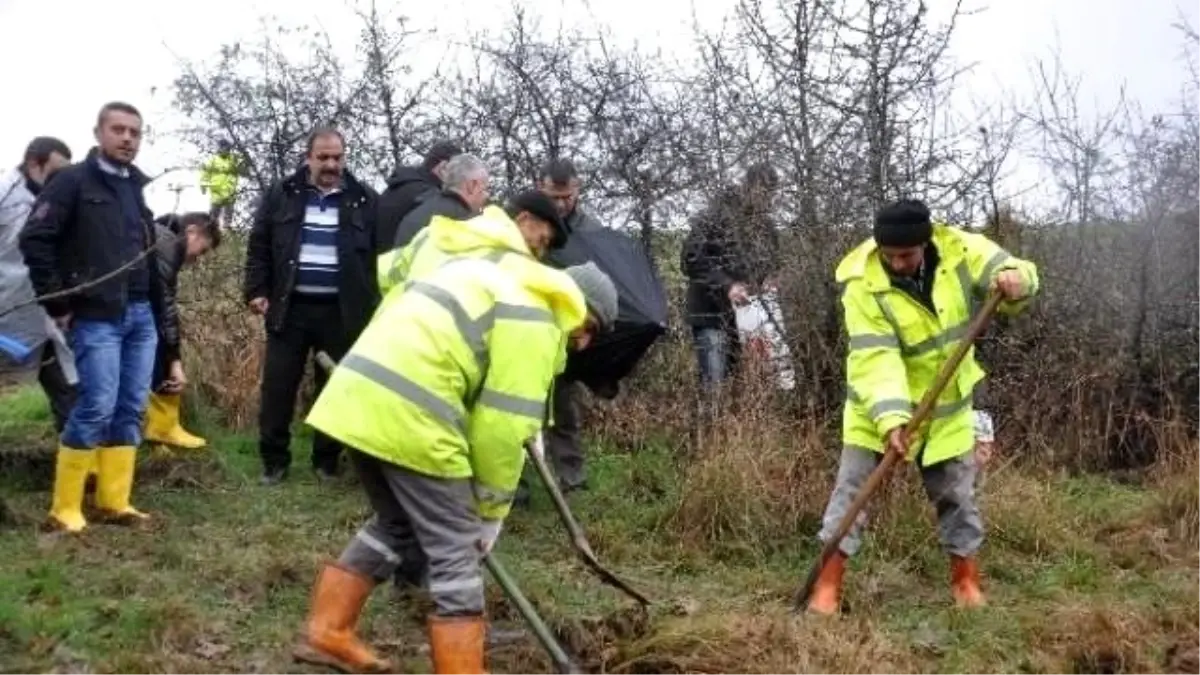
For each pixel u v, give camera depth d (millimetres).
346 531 6941
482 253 4727
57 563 6008
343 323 7754
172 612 5395
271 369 7840
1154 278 8742
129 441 6891
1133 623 5492
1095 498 7812
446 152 7883
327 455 8062
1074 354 8680
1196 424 8578
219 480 7930
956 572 6000
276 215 7777
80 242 6469
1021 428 8578
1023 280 5641
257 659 5145
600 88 9555
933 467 5969
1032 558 6746
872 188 8094
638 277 7238
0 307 6387
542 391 4555
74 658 5004
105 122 6539
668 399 8680
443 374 4461
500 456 4551
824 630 5262
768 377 7922
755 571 6555
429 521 4594
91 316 6500
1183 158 8766
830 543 5770
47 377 7289
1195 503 7156
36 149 7371
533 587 5953
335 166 7703
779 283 8102
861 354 5777
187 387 8969
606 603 5926
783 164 8172
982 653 5348
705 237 8352
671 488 7605
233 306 10008
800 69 8180
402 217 7660
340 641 4875
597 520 7242
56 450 7980
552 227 5176
